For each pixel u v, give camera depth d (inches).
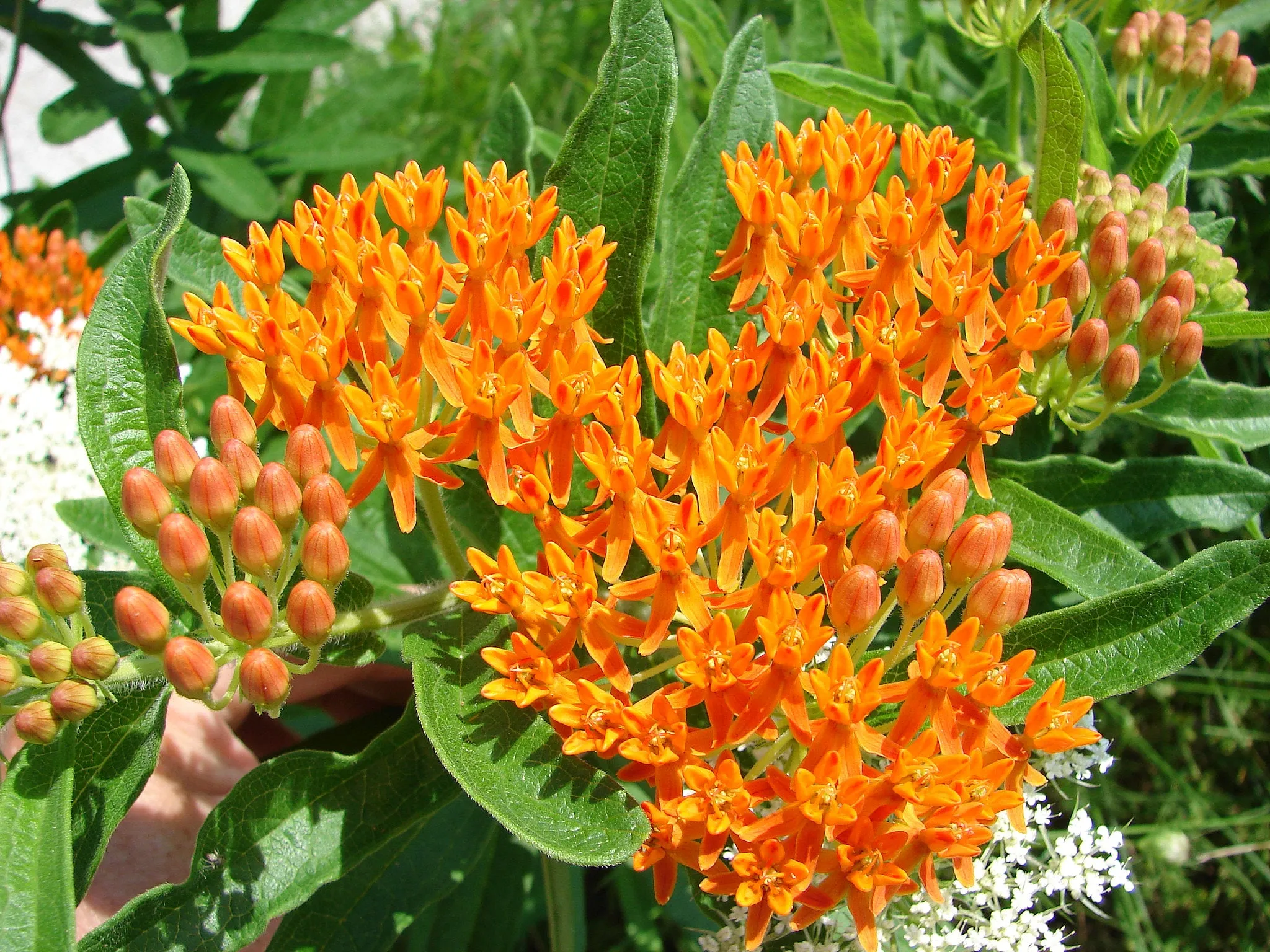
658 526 5.3
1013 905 6.0
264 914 5.7
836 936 6.0
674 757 5.1
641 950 10.4
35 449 8.8
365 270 5.6
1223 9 8.5
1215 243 7.9
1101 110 8.2
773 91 7.0
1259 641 11.2
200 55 11.7
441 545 6.4
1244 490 6.9
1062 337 6.4
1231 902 11.0
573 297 5.6
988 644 5.1
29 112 21.6
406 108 13.5
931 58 10.4
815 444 5.5
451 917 9.4
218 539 6.1
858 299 6.0
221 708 5.3
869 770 5.7
